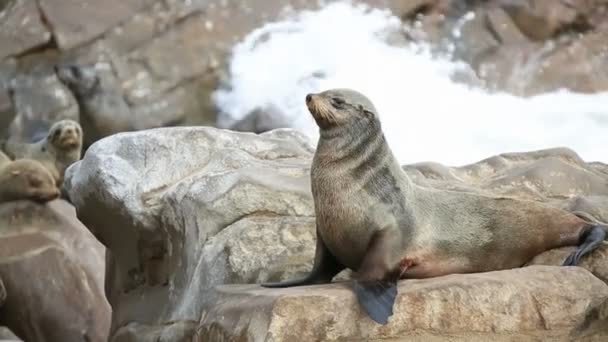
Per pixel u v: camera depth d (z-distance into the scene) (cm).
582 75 6600
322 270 2061
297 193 2458
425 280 1916
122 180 2659
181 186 2570
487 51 6656
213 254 2353
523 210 2120
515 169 2897
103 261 3859
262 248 2309
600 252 2091
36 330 3603
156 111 6169
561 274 1939
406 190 2030
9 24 6094
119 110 6106
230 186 2452
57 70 6062
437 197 2083
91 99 6066
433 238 2023
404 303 1806
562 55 6656
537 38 6706
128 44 6225
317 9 6669
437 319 1814
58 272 3688
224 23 6444
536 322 1861
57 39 6109
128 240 2738
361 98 2028
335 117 1995
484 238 2072
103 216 2783
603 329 1897
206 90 6312
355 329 1781
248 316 1816
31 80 6022
